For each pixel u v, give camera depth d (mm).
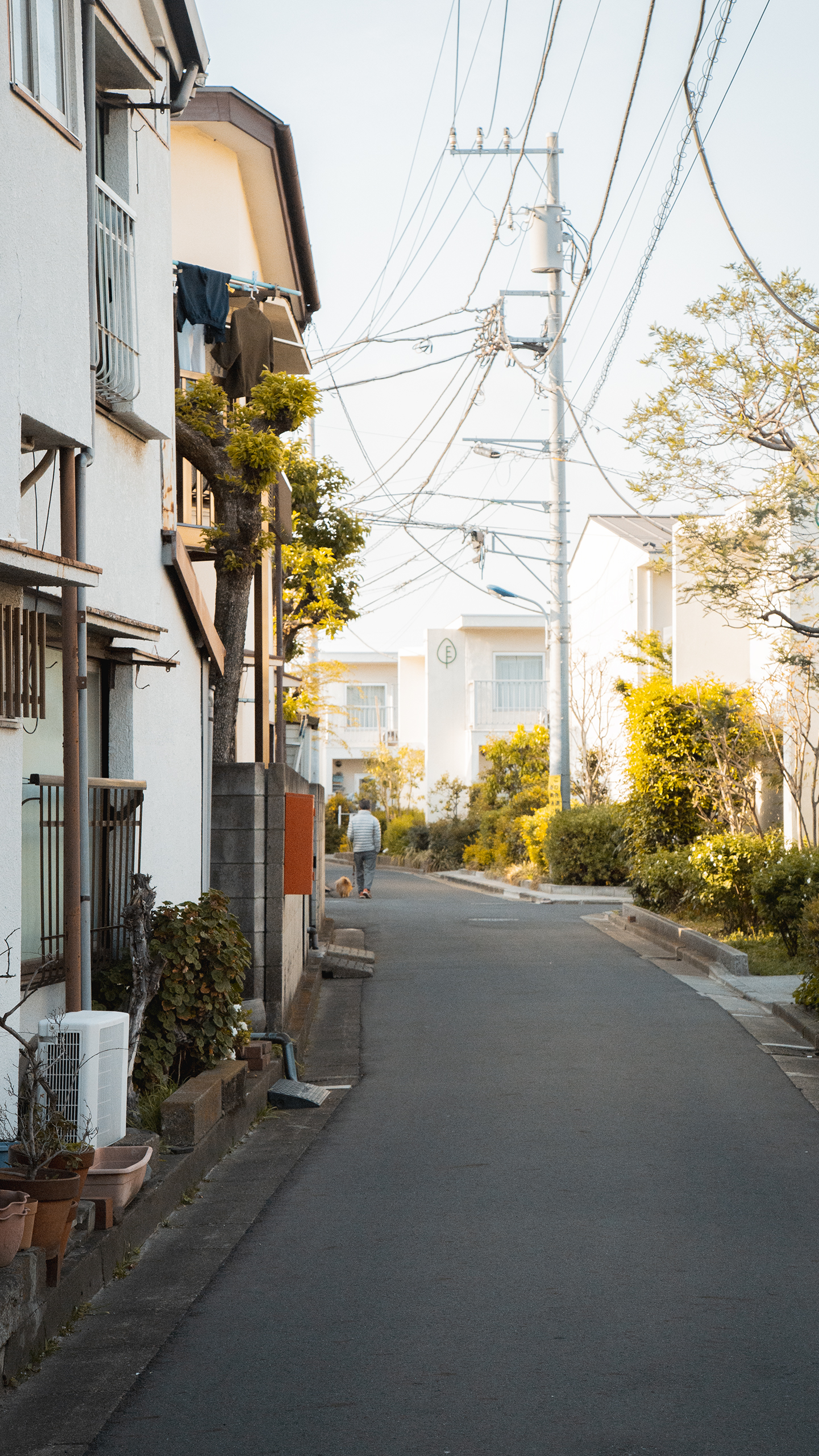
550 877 28078
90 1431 4109
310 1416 4188
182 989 7789
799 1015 11320
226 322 14883
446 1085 9453
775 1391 4309
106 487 8047
